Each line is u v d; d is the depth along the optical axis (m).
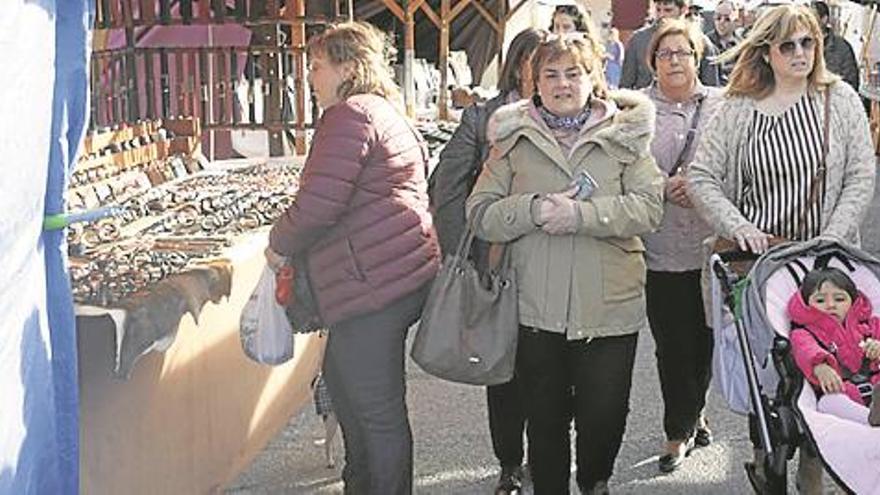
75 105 2.90
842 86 4.10
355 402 3.97
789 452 3.56
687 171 4.35
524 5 12.66
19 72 2.53
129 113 6.60
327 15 7.22
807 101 4.07
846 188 4.07
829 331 3.63
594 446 4.02
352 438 4.14
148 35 7.14
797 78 4.04
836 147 4.04
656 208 3.80
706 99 4.67
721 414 5.61
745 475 4.82
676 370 4.76
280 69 7.31
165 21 6.96
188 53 7.18
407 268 3.86
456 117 10.56
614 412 3.95
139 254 4.27
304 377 5.76
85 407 3.38
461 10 11.44
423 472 4.93
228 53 7.25
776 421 3.59
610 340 3.87
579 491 4.41
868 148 4.08
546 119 3.86
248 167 7.02
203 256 4.31
